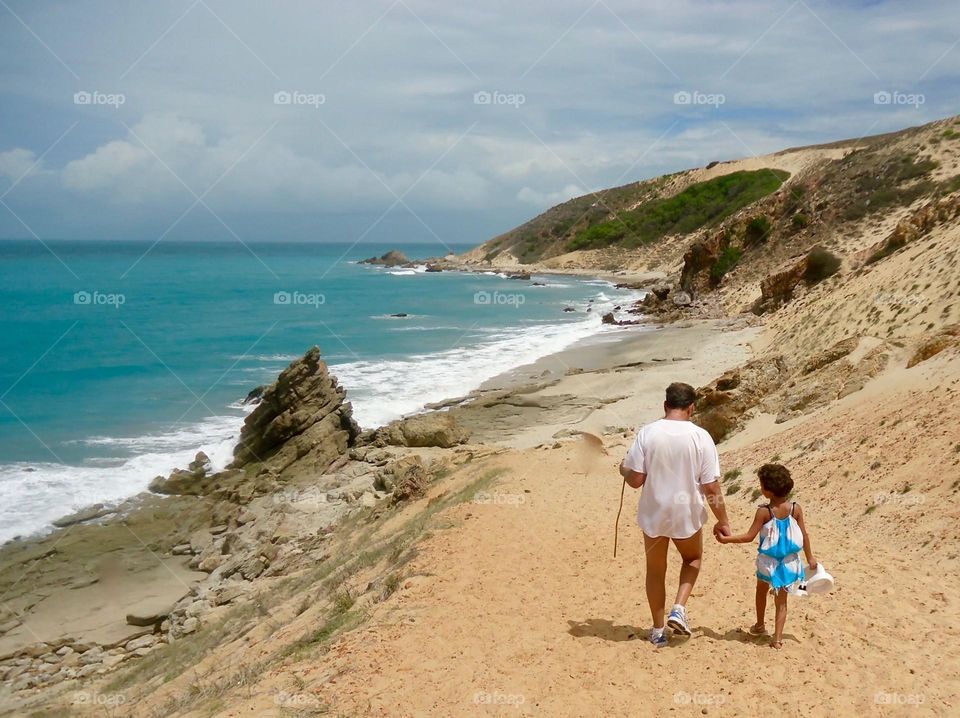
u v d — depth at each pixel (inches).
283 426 888.9
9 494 787.4
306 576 523.2
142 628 558.9
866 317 999.6
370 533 569.0
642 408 995.3
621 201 5142.7
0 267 4953.3
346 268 5610.2
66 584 617.9
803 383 668.7
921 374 528.4
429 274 4778.5
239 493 787.4
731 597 265.9
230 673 312.3
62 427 1023.6
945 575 283.6
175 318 2262.6
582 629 247.6
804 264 1627.7
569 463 599.2
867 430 470.0
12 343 1764.3
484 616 267.3
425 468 745.6
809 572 232.7
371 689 215.3
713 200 4343.0
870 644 223.6
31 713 409.4
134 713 319.6
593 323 1999.3
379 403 1104.8
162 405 1153.4
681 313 1905.8
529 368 1341.0
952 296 826.8
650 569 225.5
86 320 2199.8
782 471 224.1
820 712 187.6
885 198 1974.7
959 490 338.0
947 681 199.9
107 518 741.3
